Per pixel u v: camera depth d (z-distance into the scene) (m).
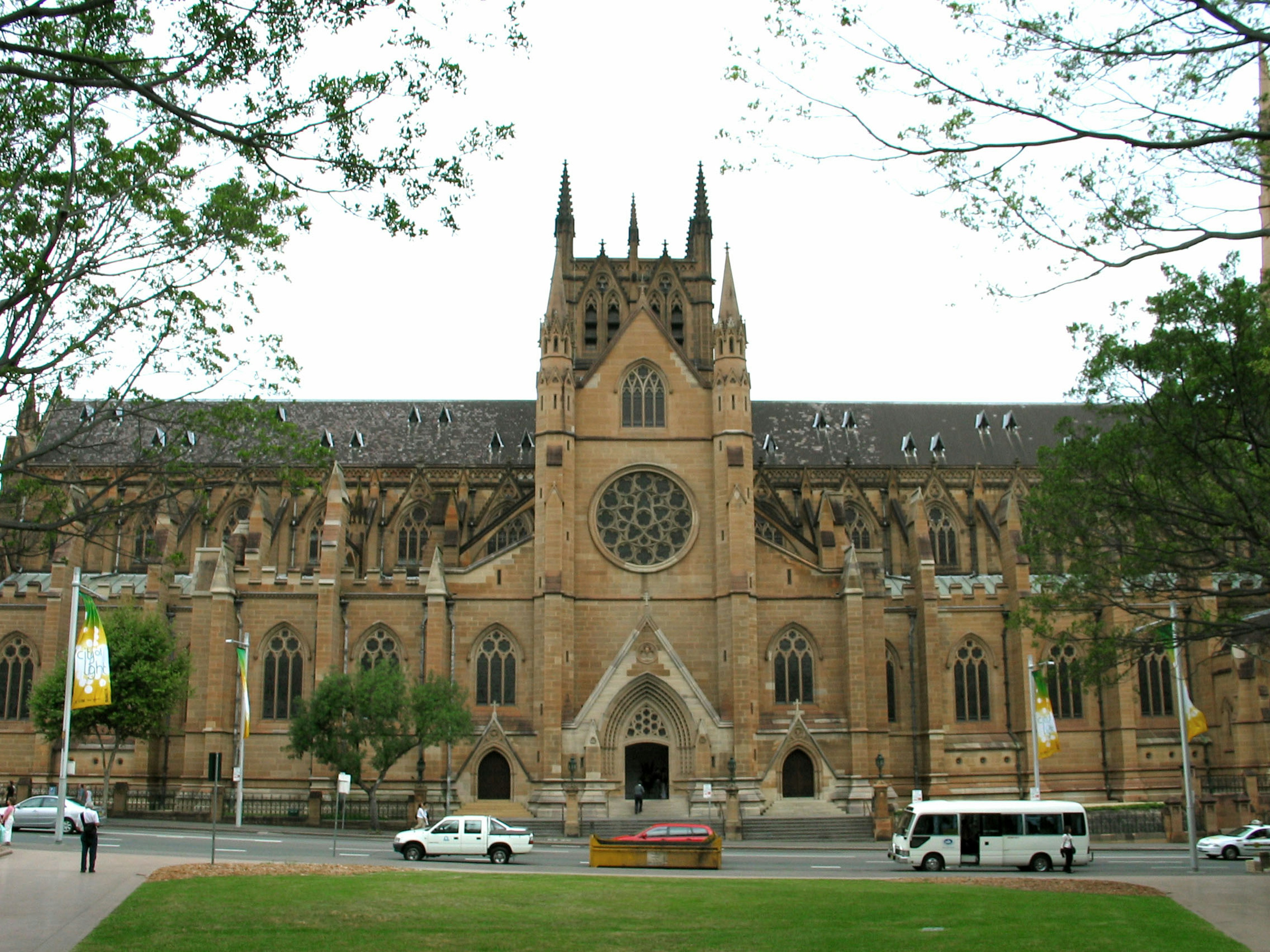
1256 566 42.19
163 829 72.88
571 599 86.56
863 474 109.19
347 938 29.92
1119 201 24.02
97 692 62.81
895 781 89.69
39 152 31.34
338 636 87.19
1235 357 39.53
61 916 32.66
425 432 112.12
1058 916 35.59
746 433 88.88
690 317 111.31
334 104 24.52
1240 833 70.06
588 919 34.12
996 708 91.69
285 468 38.12
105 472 99.81
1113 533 48.69
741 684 84.00
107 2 21.91
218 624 85.69
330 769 84.25
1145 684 93.94
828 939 30.95
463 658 87.12
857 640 86.00
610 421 90.56
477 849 59.47
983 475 110.25
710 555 88.38
